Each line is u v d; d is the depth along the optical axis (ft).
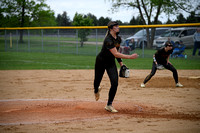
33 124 24.25
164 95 39.73
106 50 28.04
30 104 34.06
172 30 106.93
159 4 132.77
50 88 47.16
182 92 41.96
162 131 21.25
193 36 97.50
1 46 165.89
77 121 25.04
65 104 33.81
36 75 64.69
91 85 50.11
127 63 91.50
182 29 101.91
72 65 88.02
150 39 116.16
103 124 23.79
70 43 141.59
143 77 59.77
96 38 124.16
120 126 23.03
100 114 28.02
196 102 34.55
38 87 48.26
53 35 148.77
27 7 215.10
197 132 20.94
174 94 40.40
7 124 24.43
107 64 28.76
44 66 85.35
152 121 24.66
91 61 100.58
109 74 28.86
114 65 29.22
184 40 100.58
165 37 110.52
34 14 218.18
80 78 59.36
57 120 25.61
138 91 43.34
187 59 97.76
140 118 25.93
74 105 33.19
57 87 48.08
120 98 37.86
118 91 43.52
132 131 21.39
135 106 32.24
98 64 28.99
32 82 54.08
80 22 187.42
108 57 28.32
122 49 114.52
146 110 29.99
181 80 54.54
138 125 23.26
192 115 27.25
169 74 65.05
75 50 138.92
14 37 160.76
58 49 143.64
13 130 22.48
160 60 46.09
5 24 212.84
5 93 42.70
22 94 41.86
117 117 26.45
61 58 113.39
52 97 39.17
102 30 134.72
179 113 28.27
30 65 88.63
